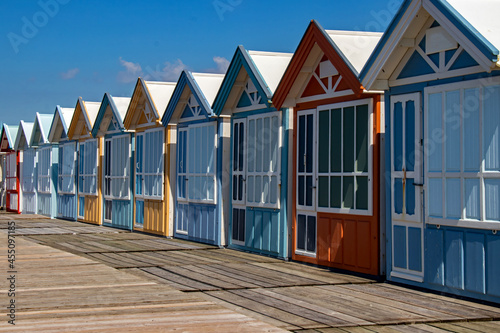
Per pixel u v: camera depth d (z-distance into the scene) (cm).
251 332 650
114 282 946
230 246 1426
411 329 682
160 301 806
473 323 713
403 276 930
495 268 787
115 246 1461
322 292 887
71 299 817
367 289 912
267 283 953
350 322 704
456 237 841
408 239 927
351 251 1042
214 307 771
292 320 713
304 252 1166
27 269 1074
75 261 1175
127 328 664
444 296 856
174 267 1118
